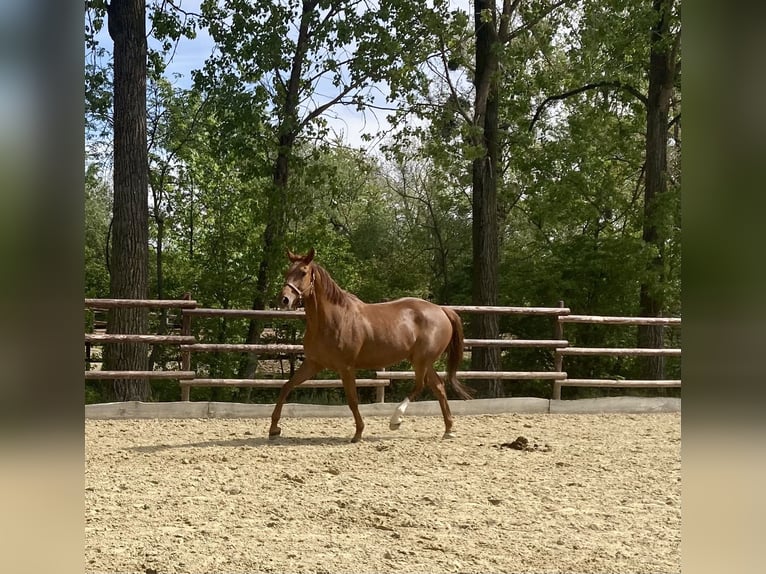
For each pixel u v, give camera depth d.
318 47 15.34
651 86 16.14
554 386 11.19
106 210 20.09
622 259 16.22
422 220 23.12
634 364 17.14
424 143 16.30
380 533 4.86
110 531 4.74
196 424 9.40
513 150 18.38
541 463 7.29
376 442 8.34
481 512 5.41
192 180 18.05
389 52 14.62
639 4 14.53
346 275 17.92
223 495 5.82
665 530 4.98
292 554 4.33
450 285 20.81
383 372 10.58
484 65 14.97
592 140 18.31
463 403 10.63
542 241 19.83
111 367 11.12
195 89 15.84
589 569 4.15
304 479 6.41
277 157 16.59
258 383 10.19
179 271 17.88
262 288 16.72
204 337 16.61
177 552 4.31
